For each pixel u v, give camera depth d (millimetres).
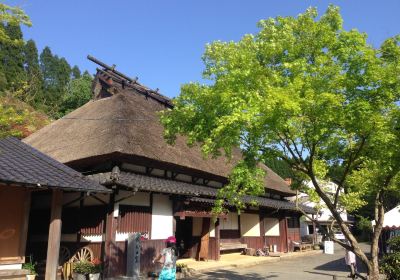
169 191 12500
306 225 36906
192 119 8773
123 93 17859
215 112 8016
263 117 6926
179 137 16766
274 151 8406
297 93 6852
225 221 19297
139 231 12500
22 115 9227
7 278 8695
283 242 23625
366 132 7004
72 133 15469
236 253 20406
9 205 9227
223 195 8359
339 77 6992
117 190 11812
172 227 13930
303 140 8203
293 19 7926
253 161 8109
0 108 7684
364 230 39812
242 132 7816
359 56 6941
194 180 16266
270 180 23109
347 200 21641
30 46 46688
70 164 13328
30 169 8977
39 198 14117
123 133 13070
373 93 6906
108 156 12172
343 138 8039
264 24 8133
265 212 22188
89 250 11805
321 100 6766
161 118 9562
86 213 12398
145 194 13016
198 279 12430
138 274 11656
